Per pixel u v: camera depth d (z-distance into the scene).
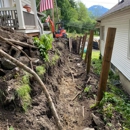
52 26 15.37
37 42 4.62
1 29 4.42
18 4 5.79
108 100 4.03
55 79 4.91
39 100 2.94
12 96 2.38
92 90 5.19
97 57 15.59
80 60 10.35
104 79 3.59
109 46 3.28
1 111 2.22
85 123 3.47
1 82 2.48
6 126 2.04
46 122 2.62
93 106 3.93
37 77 1.65
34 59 3.89
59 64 6.62
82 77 6.74
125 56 6.81
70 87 5.54
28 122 2.31
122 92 6.32
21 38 4.55
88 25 40.03
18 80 2.79
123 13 6.70
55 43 10.17
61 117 3.38
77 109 4.11
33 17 8.14
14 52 3.58
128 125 3.29
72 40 15.52
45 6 13.35
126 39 6.59
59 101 4.09
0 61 2.93
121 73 7.59
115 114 3.61
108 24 10.00
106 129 3.10
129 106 4.44
